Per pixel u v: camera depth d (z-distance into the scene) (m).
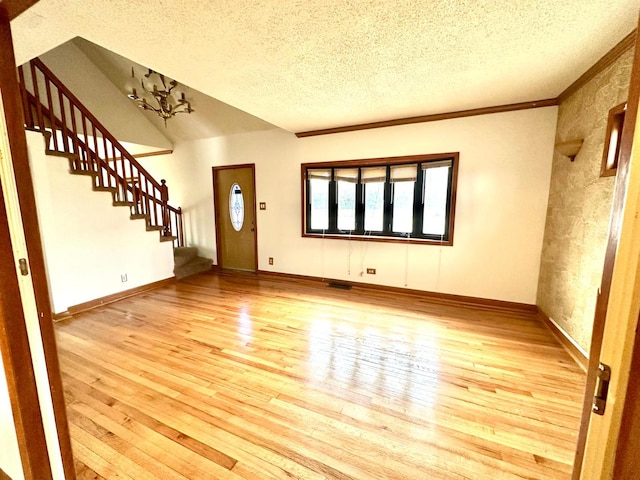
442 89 2.71
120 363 2.32
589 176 2.33
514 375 2.16
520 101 3.05
